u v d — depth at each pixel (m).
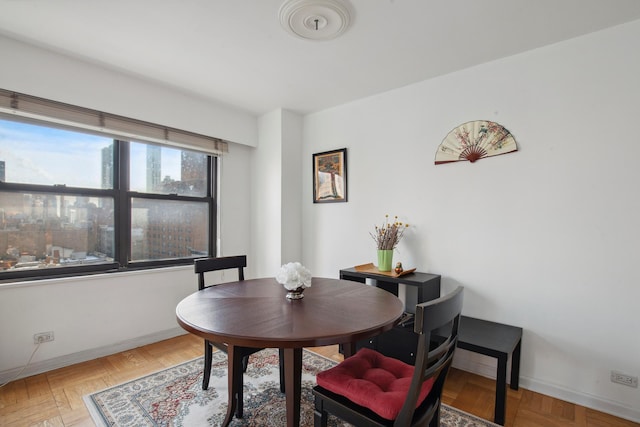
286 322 1.29
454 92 2.39
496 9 1.66
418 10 1.67
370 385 1.25
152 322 2.77
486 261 2.23
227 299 1.65
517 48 2.05
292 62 2.27
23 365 2.14
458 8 1.65
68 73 2.22
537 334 2.04
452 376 2.26
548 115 2.00
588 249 1.88
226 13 1.72
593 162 1.86
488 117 2.23
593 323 1.86
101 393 1.95
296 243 3.36
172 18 1.77
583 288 1.89
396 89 2.71
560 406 1.87
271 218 3.32
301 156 3.42
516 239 2.11
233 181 3.39
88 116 2.35
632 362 1.75
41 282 2.20
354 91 2.78
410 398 1.04
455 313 1.18
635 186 1.75
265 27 1.85
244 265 2.32
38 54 2.10
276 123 3.26
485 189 2.24
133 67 2.37
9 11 1.71
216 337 1.18
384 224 2.77
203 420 1.70
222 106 3.15
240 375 1.69
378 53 2.13
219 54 2.17
